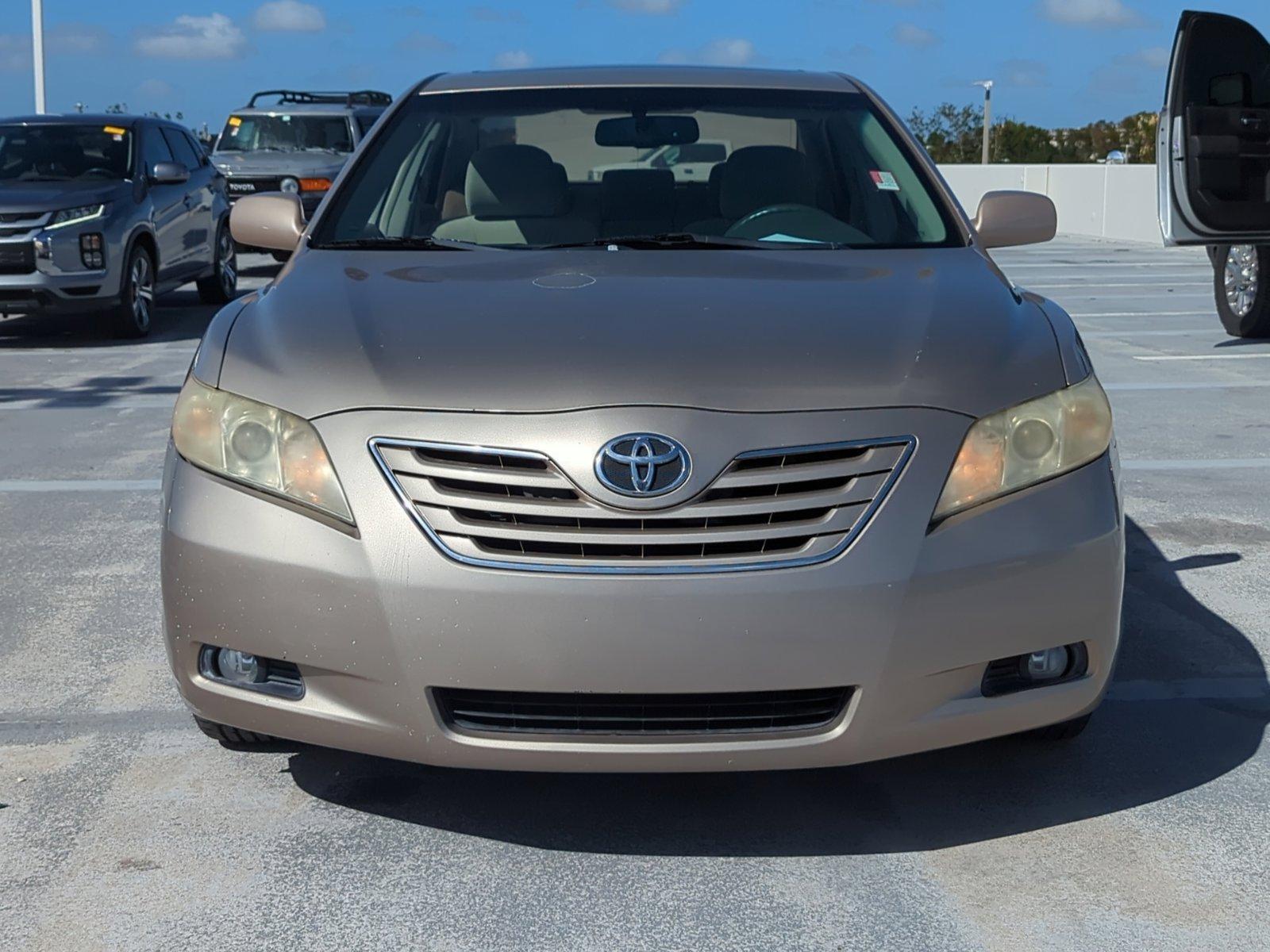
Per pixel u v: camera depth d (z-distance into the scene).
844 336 2.88
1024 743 3.27
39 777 3.18
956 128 48.69
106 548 5.10
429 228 3.90
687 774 3.18
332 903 2.64
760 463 2.61
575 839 2.88
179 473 2.83
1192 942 2.50
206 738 3.39
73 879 2.73
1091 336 10.93
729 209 3.96
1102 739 3.37
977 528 2.65
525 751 2.62
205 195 13.05
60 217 10.30
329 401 2.72
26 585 4.65
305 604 2.63
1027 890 2.69
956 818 2.97
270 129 17.14
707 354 2.78
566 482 2.58
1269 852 2.82
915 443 2.66
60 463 6.52
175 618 2.78
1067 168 28.52
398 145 4.13
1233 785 3.13
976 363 2.82
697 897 2.66
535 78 4.41
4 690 3.71
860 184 4.00
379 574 2.59
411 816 2.99
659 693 2.56
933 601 2.60
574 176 4.07
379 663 2.60
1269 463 6.39
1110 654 2.81
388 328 2.95
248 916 2.60
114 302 10.62
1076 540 2.72
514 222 3.87
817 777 3.17
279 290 3.30
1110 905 2.63
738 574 2.54
